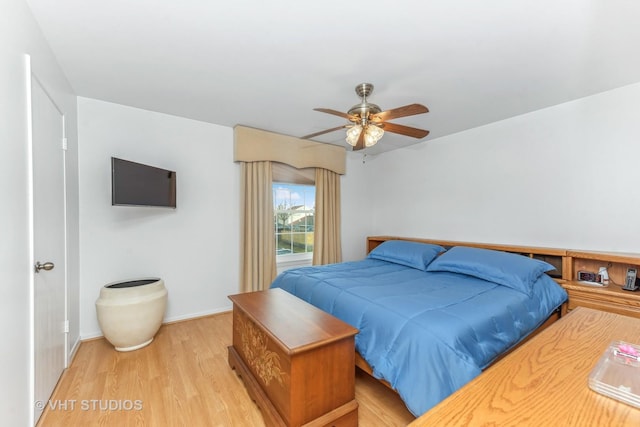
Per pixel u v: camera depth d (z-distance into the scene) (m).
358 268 2.84
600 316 1.23
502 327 1.61
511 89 2.28
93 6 1.43
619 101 2.22
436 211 3.60
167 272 2.94
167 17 1.51
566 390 0.70
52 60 1.81
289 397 1.34
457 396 0.68
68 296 2.13
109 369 2.06
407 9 1.43
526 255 2.62
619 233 2.22
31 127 1.43
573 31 1.57
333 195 4.08
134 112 2.75
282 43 1.73
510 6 1.40
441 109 2.68
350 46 1.75
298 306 1.85
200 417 1.59
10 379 1.20
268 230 3.46
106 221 2.62
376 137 2.11
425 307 1.66
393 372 1.43
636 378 0.73
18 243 1.30
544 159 2.63
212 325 2.90
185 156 3.04
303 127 3.34
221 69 2.04
